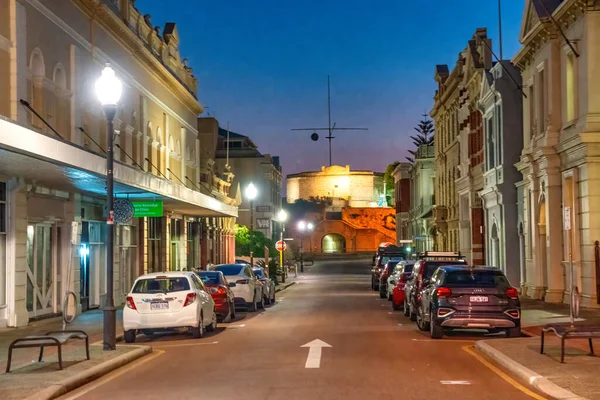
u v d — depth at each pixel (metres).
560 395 11.11
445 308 19.50
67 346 18.22
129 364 15.99
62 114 27.67
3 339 19.89
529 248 34.75
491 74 39.94
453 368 14.48
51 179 23.58
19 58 23.47
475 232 45.72
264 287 34.25
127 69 35.69
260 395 11.80
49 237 26.42
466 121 48.47
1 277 22.64
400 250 56.78
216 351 17.70
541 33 30.73
